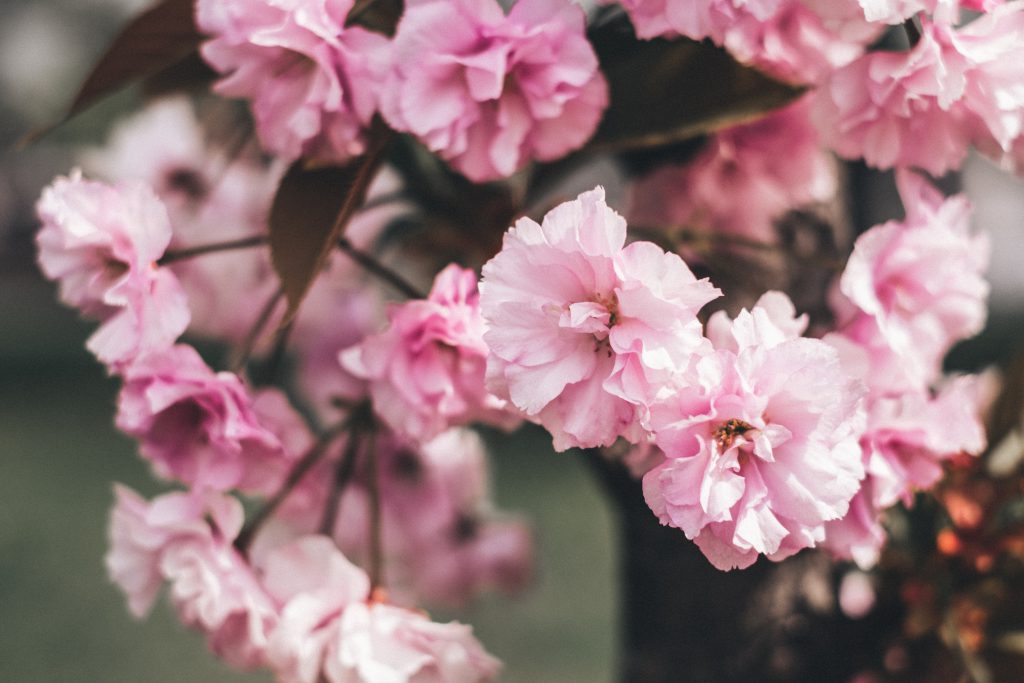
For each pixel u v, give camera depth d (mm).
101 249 708
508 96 677
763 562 801
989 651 775
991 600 776
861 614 800
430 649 707
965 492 773
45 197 710
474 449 899
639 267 631
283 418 739
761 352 642
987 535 774
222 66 679
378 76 668
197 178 833
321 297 838
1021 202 5344
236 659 716
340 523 854
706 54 696
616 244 631
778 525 643
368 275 812
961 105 682
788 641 800
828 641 800
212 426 708
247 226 826
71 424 4379
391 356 701
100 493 3465
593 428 640
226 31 674
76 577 2811
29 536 3092
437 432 706
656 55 700
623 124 699
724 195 754
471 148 679
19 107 5449
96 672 2260
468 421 709
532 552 977
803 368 641
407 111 667
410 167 756
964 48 669
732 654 802
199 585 714
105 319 720
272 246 680
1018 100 672
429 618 718
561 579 2572
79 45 5320
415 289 718
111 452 3949
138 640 2443
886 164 689
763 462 648
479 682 709
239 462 713
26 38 5391
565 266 637
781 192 755
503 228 746
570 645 2213
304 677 698
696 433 638
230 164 804
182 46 724
